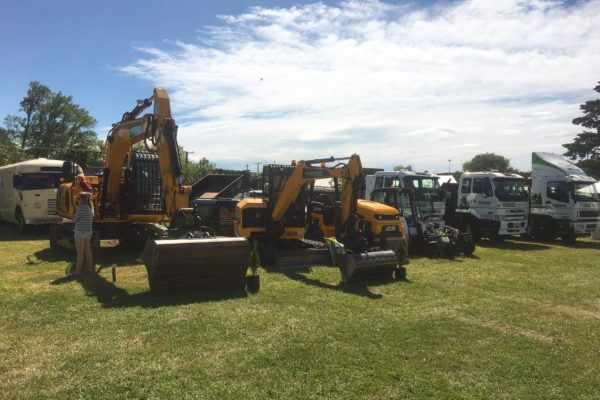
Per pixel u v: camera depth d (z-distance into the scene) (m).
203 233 8.07
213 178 17.78
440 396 4.02
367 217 11.13
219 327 5.65
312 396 3.95
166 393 3.94
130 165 11.72
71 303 6.62
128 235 11.95
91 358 4.64
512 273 9.99
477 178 17.03
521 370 4.63
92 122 72.50
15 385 4.04
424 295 7.61
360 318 6.20
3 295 7.05
